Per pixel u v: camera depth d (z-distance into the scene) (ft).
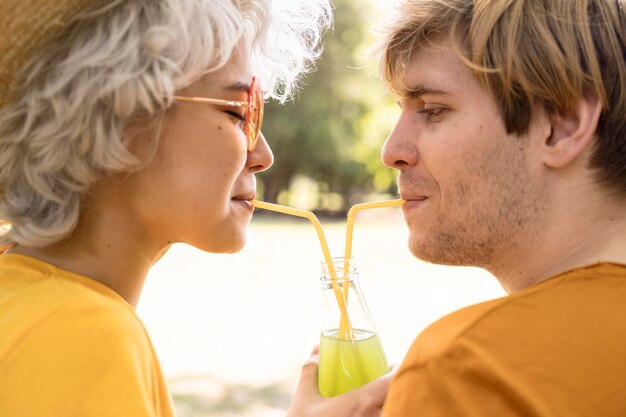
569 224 4.39
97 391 3.67
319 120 73.92
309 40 6.02
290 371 19.45
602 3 4.33
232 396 17.29
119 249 4.68
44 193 4.42
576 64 4.23
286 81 5.92
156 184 4.64
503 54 4.36
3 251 4.87
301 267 37.81
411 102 4.86
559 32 4.28
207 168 4.69
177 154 4.64
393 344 21.58
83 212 4.60
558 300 3.76
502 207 4.49
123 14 4.38
